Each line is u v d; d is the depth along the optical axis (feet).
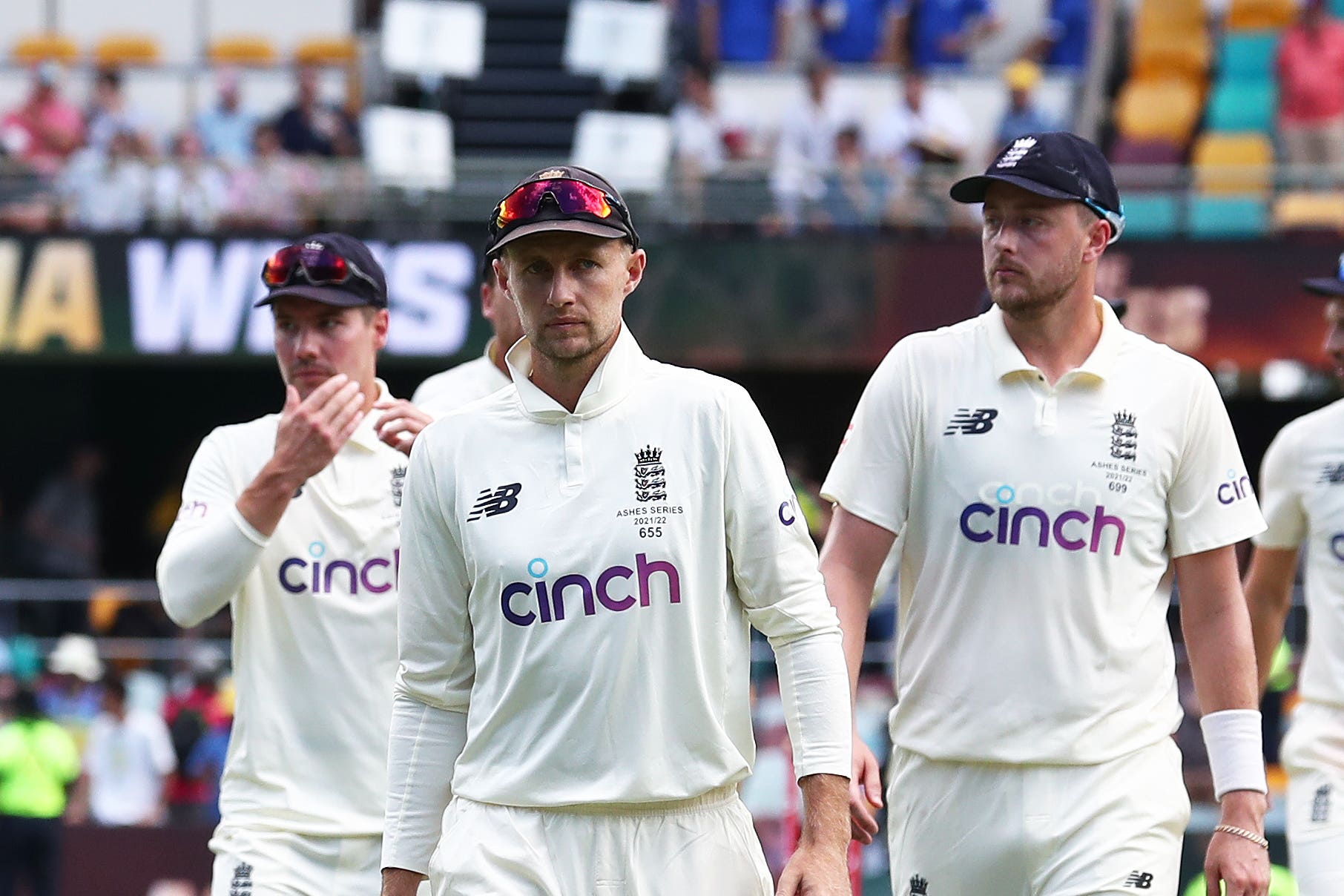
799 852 38.45
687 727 39.14
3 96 152.87
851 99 152.15
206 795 105.50
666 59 164.76
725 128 152.05
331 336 52.60
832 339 141.79
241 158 146.30
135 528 191.52
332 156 148.97
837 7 163.43
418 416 49.75
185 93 154.51
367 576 51.34
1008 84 150.10
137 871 103.30
